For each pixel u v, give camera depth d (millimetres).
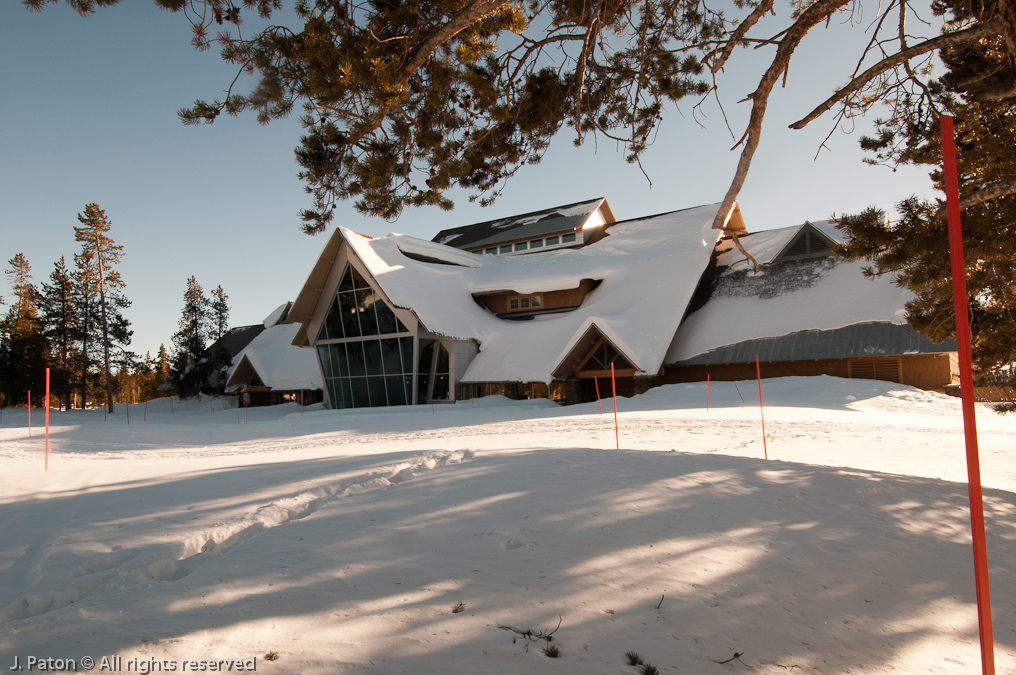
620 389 37625
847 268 35656
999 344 13367
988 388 30047
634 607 4254
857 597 4801
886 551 5750
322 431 24297
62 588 4363
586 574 4730
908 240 10664
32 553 5438
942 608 4781
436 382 40844
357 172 9508
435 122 10453
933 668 3877
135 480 9047
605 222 56312
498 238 56531
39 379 58719
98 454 16859
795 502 6891
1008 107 10898
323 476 8141
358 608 4023
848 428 18922
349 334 42188
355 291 41469
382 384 41094
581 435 17625
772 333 33906
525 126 11250
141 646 3369
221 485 8023
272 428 26312
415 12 8422
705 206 49281
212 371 62219
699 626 4066
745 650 3834
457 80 10141
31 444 20094
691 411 24750
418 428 23562
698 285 41156
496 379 37781
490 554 5062
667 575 4805
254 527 6066
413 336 39406
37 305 60156
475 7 7844
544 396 39062
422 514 6098
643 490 6965
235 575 4539
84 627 3605
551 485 7160
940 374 29328
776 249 39656
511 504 6406
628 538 5512
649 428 19281
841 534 6055
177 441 21609
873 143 12320
